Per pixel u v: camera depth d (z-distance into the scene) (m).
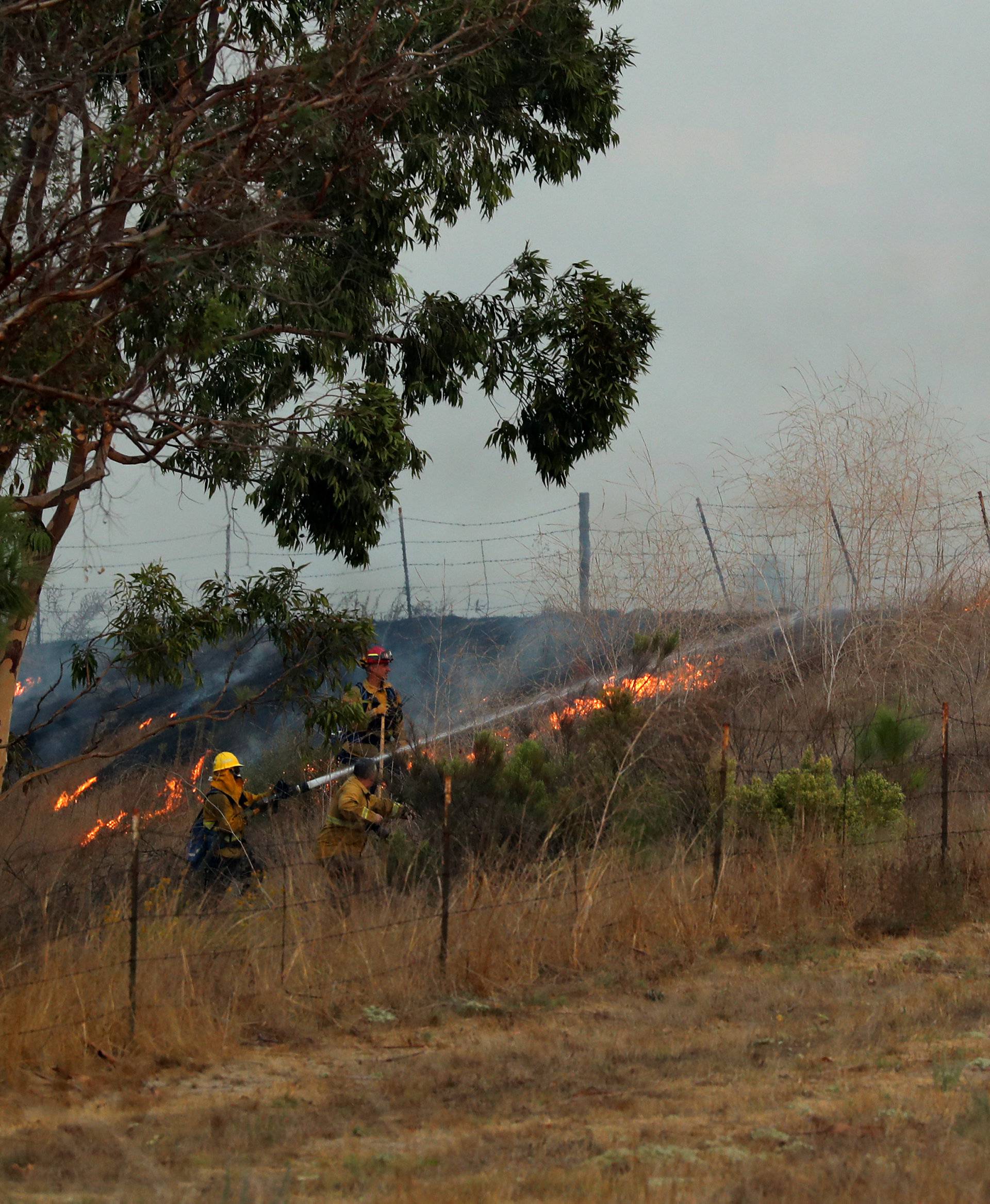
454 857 8.68
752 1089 5.20
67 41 8.01
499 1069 5.61
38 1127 4.93
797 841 9.12
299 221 8.27
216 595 12.03
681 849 8.93
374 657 11.27
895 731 10.55
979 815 10.01
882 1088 5.11
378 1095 5.29
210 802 9.05
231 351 11.54
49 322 7.75
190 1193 4.07
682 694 11.96
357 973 6.99
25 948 6.76
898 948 7.70
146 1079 5.61
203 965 6.79
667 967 7.32
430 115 12.12
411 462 12.62
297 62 8.47
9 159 7.70
